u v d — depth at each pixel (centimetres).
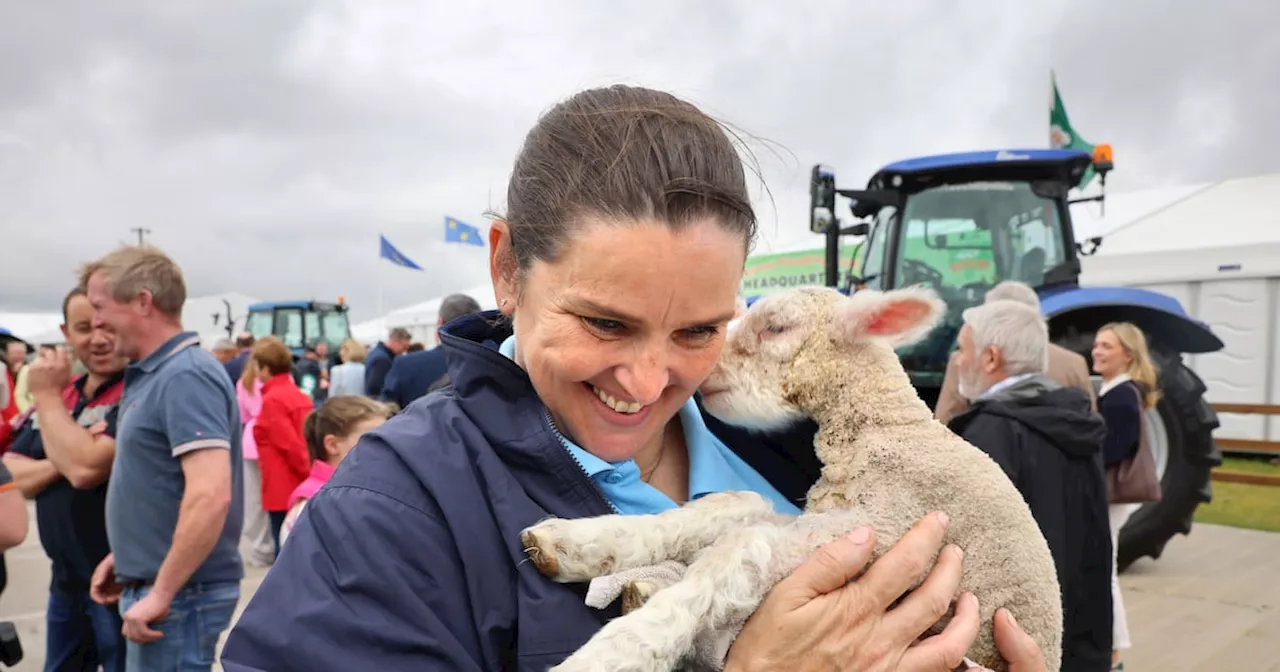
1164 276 1091
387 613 102
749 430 159
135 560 271
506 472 117
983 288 583
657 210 99
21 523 268
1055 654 138
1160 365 585
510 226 115
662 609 108
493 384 121
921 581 129
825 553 119
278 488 608
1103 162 563
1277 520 791
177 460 270
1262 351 1016
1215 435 1048
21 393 894
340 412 353
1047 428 272
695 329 109
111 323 269
